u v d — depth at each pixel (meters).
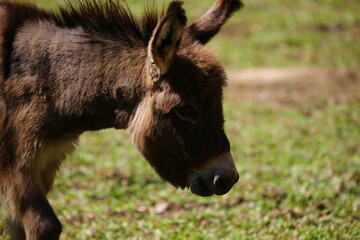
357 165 33.06
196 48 18.59
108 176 31.83
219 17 19.48
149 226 25.59
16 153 18.44
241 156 35.78
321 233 23.61
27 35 19.11
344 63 58.75
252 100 48.19
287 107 46.44
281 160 34.62
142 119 18.56
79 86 18.83
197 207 28.80
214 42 63.97
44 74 18.81
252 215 27.03
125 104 18.91
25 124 18.48
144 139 18.64
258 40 65.31
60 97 18.81
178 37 17.39
